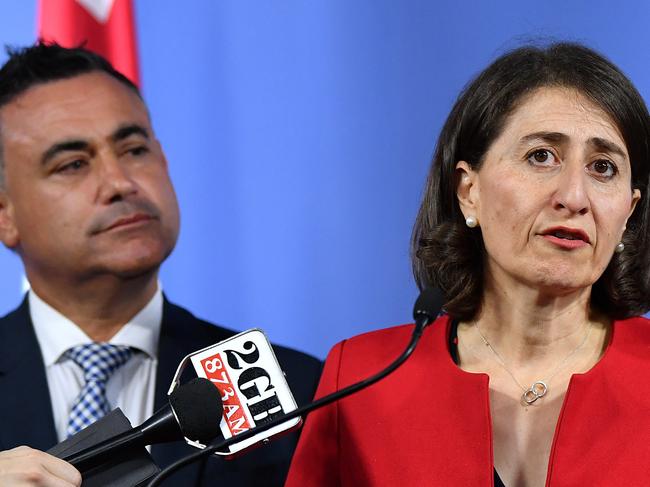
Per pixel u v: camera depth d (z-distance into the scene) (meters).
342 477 3.42
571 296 3.19
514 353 3.31
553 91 3.15
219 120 5.86
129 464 2.90
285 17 5.84
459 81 5.63
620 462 3.00
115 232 4.42
